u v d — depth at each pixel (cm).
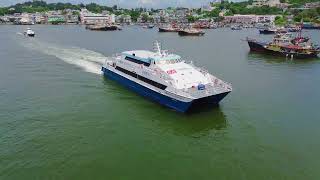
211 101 4231
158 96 4447
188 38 15462
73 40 12606
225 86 4328
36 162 2953
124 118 4003
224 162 3039
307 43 9831
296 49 8912
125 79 5212
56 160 3000
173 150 3253
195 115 4125
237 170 2911
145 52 5397
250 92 5166
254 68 7250
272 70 7050
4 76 5775
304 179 2789
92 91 5019
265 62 8081
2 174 2759
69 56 7838
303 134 3616
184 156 3141
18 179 2703
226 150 3259
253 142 3428
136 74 4997
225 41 13825
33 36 14162
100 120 3916
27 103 4406
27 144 3262
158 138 3506
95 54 8400
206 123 3897
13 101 4472
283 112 4269
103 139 3438
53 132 3547
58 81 5512
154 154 3170
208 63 7844
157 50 5722
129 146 3306
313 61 8306
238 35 17812
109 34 17200
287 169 2931
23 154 3077
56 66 6612
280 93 5150
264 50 9569
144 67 4806
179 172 2877
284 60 8425
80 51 8925
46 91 4956
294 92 5225
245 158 3111
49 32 18050
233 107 4419
